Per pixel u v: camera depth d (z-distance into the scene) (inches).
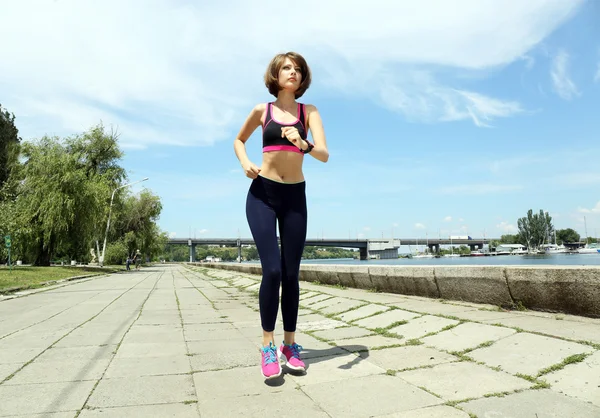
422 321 165.0
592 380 91.0
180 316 232.2
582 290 143.5
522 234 3789.4
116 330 186.2
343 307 227.1
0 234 887.7
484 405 83.9
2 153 1393.9
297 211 114.8
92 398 95.4
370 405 87.0
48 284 525.3
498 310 172.4
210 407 88.9
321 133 114.0
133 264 1996.8
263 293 108.6
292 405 88.9
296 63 113.8
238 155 118.1
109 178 1346.0
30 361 130.2
